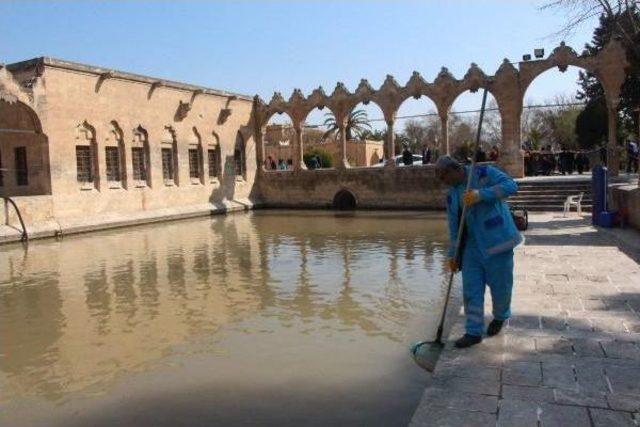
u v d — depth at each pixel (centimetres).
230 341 826
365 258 1472
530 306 726
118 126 2662
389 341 799
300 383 657
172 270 1395
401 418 560
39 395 658
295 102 3441
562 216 1936
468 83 2934
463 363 541
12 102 2181
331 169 3338
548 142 6066
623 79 2620
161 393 648
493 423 424
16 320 983
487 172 597
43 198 2266
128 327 918
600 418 422
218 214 3153
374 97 3195
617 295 767
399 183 3128
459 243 599
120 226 2556
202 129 3177
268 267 1393
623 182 2064
